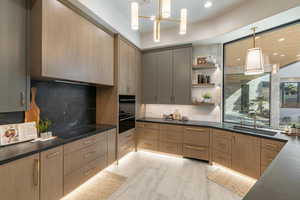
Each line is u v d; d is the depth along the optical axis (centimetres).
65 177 177
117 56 286
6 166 123
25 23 157
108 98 294
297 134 212
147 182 231
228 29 267
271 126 257
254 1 227
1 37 139
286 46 237
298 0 183
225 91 328
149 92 376
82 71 211
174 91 347
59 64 177
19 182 132
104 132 251
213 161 286
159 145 337
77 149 195
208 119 342
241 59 301
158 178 243
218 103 329
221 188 217
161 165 289
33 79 189
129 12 284
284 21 224
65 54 184
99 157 238
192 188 217
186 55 335
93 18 225
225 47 328
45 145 159
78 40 204
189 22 311
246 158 233
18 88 153
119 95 294
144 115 406
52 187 161
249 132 235
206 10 266
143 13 279
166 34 342
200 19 298
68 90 245
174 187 219
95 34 237
